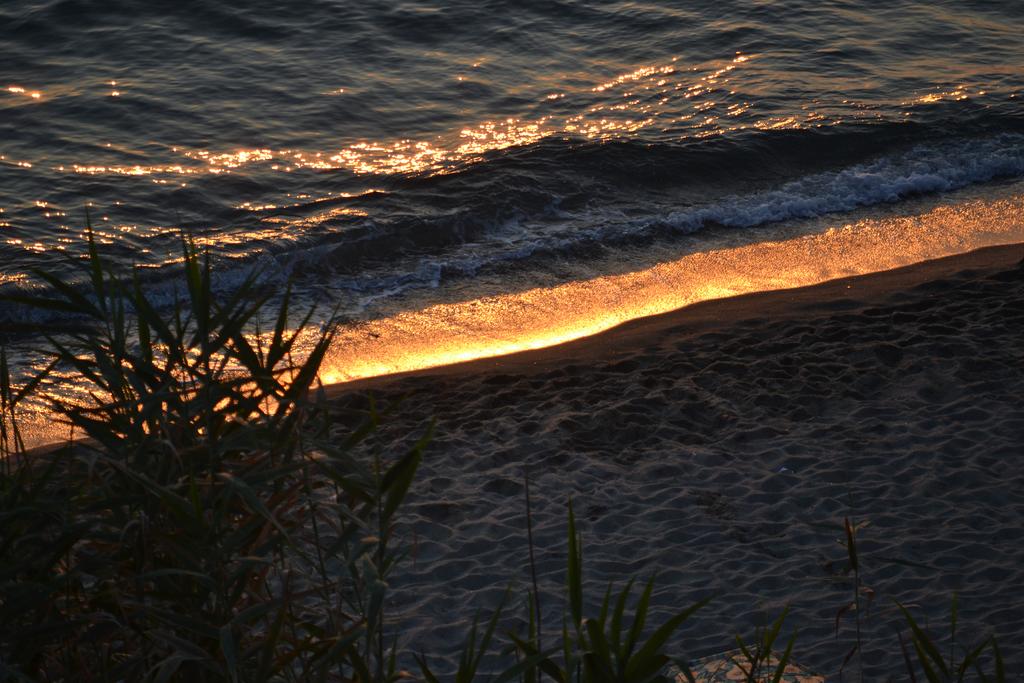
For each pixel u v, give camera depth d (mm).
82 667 6656
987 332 21234
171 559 6680
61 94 34906
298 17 41531
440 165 31766
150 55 38031
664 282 25531
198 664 6574
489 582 14156
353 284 25578
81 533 6531
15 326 7027
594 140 33281
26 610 6465
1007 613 13070
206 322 6820
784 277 25688
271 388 6891
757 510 15781
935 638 12641
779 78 38688
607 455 17516
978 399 18719
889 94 37625
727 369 20375
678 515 15680
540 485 16547
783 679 11836
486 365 21219
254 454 7078
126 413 6945
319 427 7121
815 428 18094
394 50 39844
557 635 13000
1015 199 30625
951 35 43219
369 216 28562
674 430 18219
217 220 28312
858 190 31156
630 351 21625
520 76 38531
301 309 24109
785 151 33250
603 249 27469
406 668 12258
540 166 31625
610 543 15031
